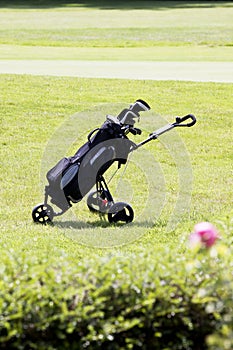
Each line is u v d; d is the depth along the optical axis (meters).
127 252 13.25
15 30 67.19
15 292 8.66
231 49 48.03
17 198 18.23
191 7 95.06
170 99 30.89
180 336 8.82
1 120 27.30
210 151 23.77
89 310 8.77
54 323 8.60
